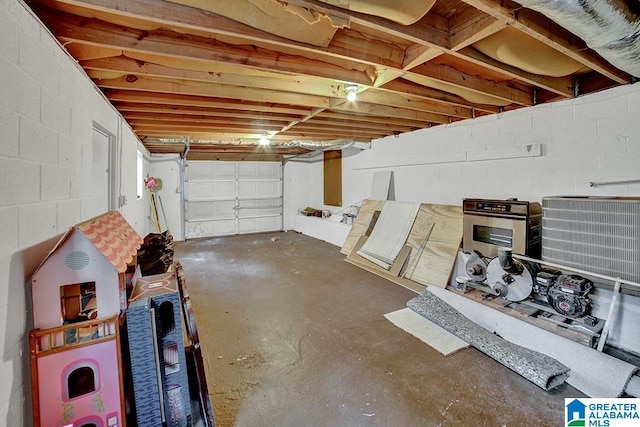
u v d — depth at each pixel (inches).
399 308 129.8
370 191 238.4
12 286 46.8
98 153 107.3
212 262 208.5
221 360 92.1
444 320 111.9
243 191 319.0
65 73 68.1
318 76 89.3
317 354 95.3
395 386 80.3
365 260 193.8
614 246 85.1
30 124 52.2
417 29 64.4
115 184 122.9
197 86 105.7
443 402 74.4
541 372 79.7
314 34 65.5
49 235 59.4
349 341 103.0
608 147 107.0
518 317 102.3
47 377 51.3
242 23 62.1
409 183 200.5
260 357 93.7
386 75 92.4
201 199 300.0
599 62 80.3
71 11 61.7
